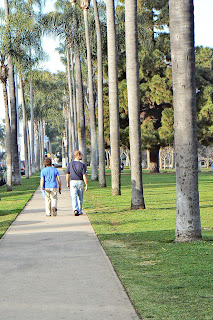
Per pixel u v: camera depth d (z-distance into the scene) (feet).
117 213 56.13
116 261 28.35
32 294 21.24
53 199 53.83
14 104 130.82
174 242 35.04
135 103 59.82
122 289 21.94
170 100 175.42
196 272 25.04
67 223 47.26
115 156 83.30
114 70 80.23
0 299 20.53
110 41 80.33
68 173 54.39
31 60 113.60
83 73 203.51
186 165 34.65
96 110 185.37
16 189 114.11
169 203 66.95
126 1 59.57
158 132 180.45
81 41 140.46
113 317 18.01
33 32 115.14
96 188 105.29
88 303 19.80
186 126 34.55
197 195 34.99
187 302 19.89
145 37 149.18
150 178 148.05
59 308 19.15
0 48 107.65
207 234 38.78
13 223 48.11
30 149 256.32
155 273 25.11
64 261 28.37
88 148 369.09
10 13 112.06
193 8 34.71
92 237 37.96
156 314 18.35
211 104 179.83
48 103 259.19
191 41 34.37
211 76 192.95
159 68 178.40
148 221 47.93
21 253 31.14
